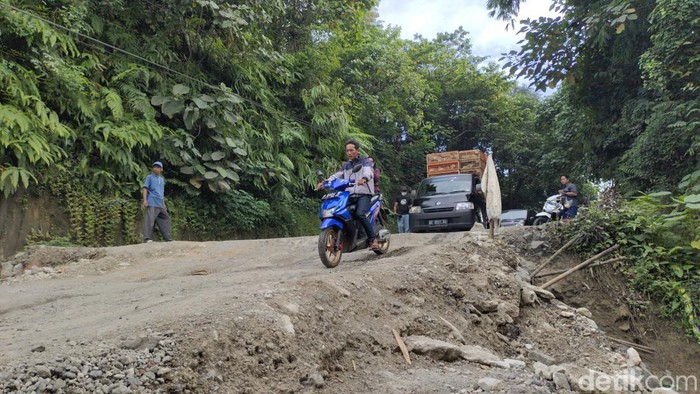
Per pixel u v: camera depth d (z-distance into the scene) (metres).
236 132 15.88
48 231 11.26
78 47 13.39
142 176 13.35
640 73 14.62
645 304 7.64
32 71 11.55
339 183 7.61
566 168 25.19
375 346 4.70
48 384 3.16
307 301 4.79
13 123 10.48
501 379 4.48
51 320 5.52
